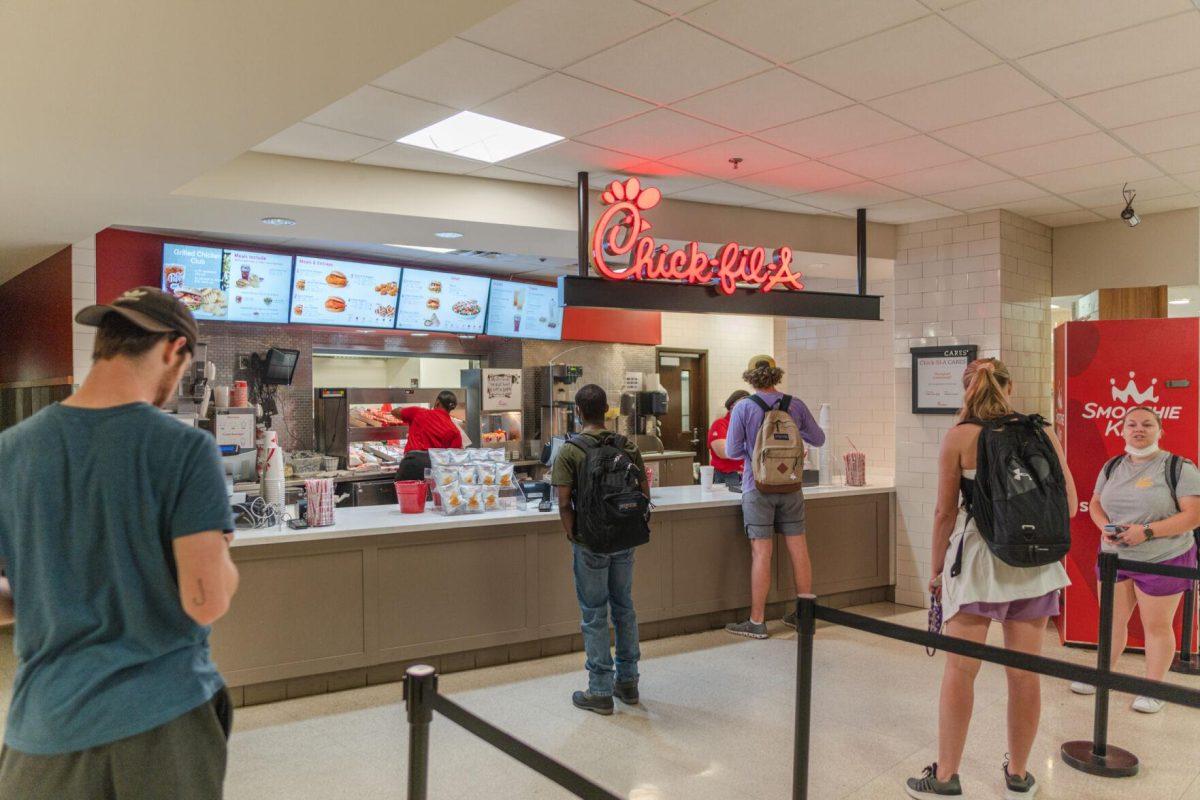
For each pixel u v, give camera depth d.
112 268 5.18
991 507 2.56
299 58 2.18
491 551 4.04
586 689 3.74
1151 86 3.18
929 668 4.07
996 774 2.89
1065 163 4.21
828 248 5.43
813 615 2.32
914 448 5.53
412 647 3.84
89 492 1.28
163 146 2.91
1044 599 2.59
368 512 4.17
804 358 6.95
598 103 3.32
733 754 3.05
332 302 6.20
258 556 3.49
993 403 2.68
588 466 3.41
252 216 4.19
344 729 3.29
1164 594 3.50
